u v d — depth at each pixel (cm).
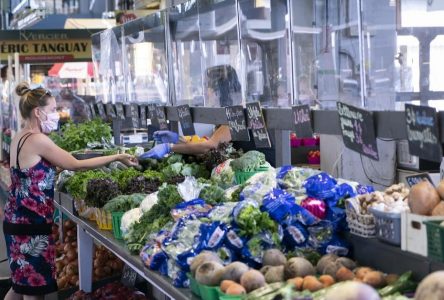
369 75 345
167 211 413
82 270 587
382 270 290
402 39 351
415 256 267
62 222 706
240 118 421
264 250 321
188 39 532
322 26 366
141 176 511
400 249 277
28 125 543
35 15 1231
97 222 498
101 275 623
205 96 499
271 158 545
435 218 259
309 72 370
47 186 541
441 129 255
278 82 398
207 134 698
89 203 497
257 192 350
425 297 227
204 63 496
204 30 492
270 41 404
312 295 261
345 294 215
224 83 468
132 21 668
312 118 346
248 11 420
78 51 1194
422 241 262
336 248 316
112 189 486
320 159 642
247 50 426
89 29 1195
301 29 371
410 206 277
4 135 1254
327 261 298
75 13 1571
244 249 320
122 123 821
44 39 1180
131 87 685
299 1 370
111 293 550
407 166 556
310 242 323
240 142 580
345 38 354
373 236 300
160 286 339
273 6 398
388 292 262
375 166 577
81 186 520
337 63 357
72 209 561
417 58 354
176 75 563
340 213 324
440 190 271
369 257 299
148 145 725
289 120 370
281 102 395
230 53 456
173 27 561
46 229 543
